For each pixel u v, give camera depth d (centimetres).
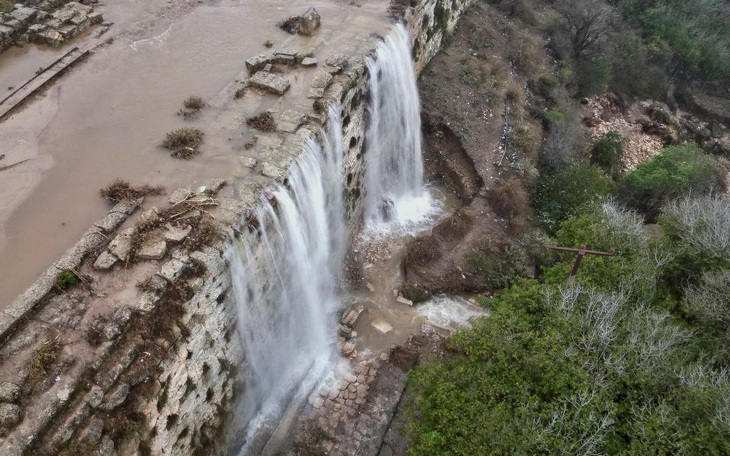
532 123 3041
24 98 1903
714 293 1661
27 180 1633
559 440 1273
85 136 1786
